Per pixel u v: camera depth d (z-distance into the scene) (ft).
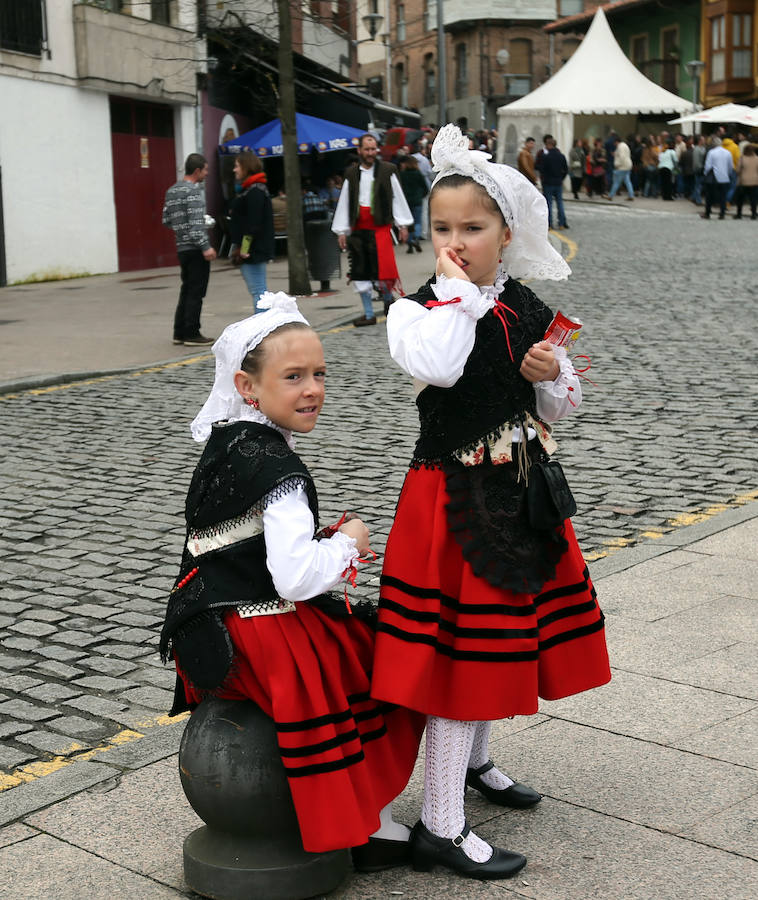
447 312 8.56
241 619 8.50
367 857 9.28
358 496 20.98
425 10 190.49
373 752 8.93
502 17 175.73
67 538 19.31
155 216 71.26
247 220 38.86
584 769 10.85
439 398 8.98
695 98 124.16
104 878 9.21
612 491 20.77
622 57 125.29
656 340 35.60
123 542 19.04
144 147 69.97
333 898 8.91
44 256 61.72
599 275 52.60
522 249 9.43
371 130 83.76
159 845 9.71
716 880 8.95
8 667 14.14
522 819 10.02
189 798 8.80
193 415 28.43
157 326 42.86
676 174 118.21
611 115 144.15
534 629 8.82
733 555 16.90
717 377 30.22
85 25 62.23
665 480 21.40
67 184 63.10
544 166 81.97
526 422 9.11
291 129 48.85
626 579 16.02
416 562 8.93
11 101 58.59
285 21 48.16
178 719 12.56
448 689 8.84
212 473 8.64
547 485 8.91
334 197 75.05
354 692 8.87
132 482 22.70
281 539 8.23
